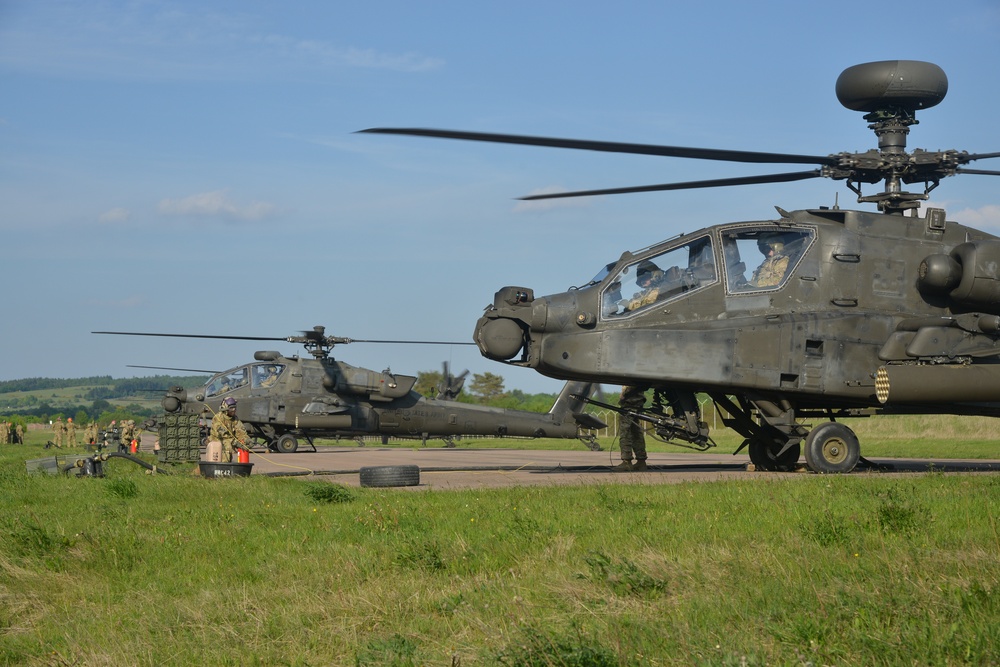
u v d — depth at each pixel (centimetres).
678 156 1239
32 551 819
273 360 3297
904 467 1803
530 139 1065
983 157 1432
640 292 1569
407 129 995
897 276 1576
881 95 1429
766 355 1540
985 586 544
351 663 502
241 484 1391
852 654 439
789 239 1589
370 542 829
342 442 5425
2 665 543
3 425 5744
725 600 546
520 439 4681
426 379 8088
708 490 1138
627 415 1759
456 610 587
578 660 438
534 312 1555
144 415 17875
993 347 1502
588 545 769
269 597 659
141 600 678
